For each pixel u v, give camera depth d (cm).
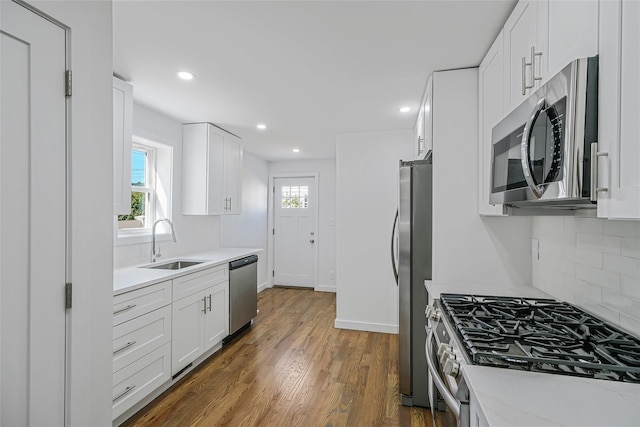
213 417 207
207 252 376
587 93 84
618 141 75
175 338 245
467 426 93
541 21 119
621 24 74
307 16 156
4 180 89
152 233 298
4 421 88
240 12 153
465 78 212
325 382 251
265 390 239
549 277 177
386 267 366
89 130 113
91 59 115
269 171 582
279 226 586
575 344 107
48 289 99
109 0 123
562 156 88
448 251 214
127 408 198
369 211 373
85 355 112
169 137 325
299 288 573
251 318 370
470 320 132
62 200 104
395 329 359
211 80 232
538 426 68
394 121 334
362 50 189
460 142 212
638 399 78
